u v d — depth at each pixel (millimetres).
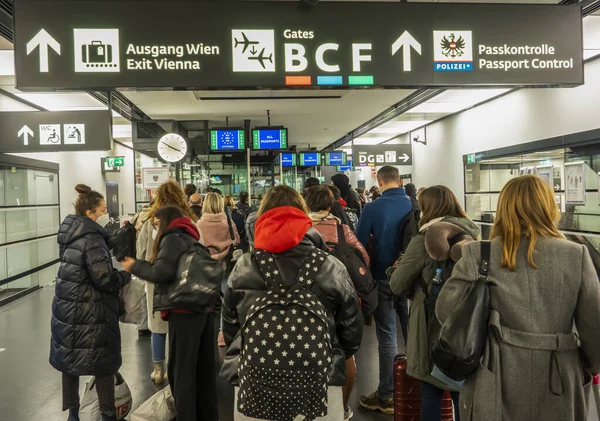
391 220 3482
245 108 11328
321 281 1902
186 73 3482
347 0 3590
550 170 8320
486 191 10992
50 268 10117
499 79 3684
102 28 3422
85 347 3020
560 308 1660
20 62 3377
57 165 10492
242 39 3516
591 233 6910
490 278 1726
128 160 19031
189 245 3014
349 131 16312
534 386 1641
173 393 3055
